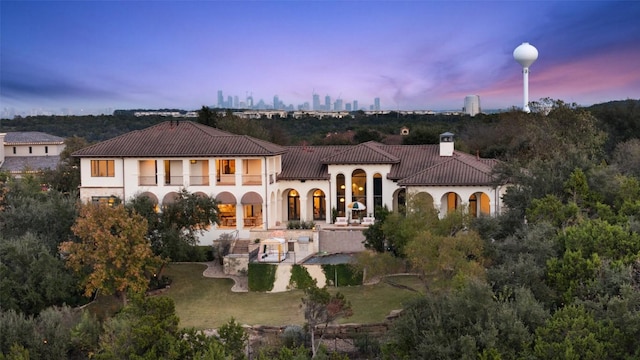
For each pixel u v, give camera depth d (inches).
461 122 5954.7
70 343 1428.4
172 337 1279.5
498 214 2015.3
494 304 1235.9
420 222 1813.5
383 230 1943.9
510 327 1170.6
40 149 4945.9
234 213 2736.2
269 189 2716.5
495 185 2362.2
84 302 1957.4
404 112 7760.8
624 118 4254.4
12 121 7219.5
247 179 2819.9
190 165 2802.7
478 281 1269.7
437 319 1215.6
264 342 1622.8
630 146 3152.1
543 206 1774.1
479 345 1173.7
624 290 1225.4
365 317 1747.0
